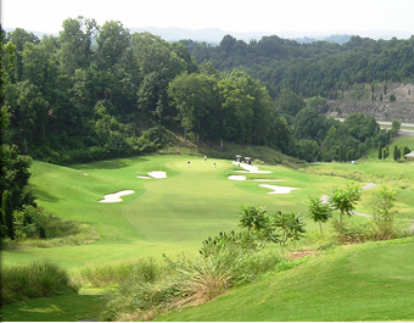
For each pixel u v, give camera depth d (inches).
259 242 663.1
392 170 3260.3
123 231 1289.4
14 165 1514.5
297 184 2156.7
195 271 464.1
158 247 1008.2
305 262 452.8
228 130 3951.8
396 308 280.8
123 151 3356.3
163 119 3981.3
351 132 5910.4
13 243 1128.8
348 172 3408.0
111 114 3821.4
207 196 1716.3
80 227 1331.2
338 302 318.0
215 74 5152.6
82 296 577.3
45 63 3314.5
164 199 1664.6
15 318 442.9
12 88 2837.1
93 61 4175.7
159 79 4148.6
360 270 372.8
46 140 3112.7
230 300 392.8
